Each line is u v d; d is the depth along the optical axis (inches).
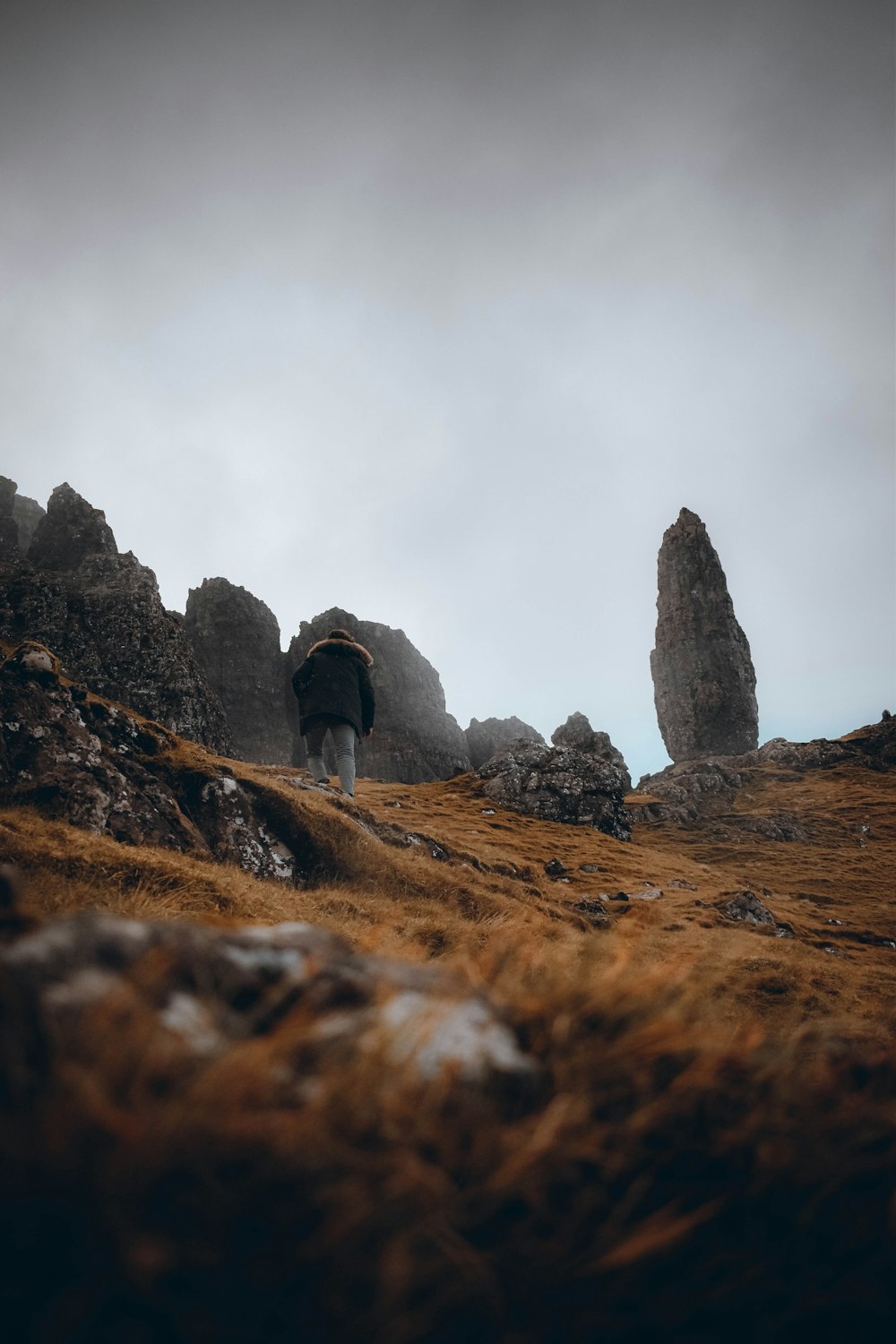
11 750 367.6
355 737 618.8
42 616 2223.2
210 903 258.2
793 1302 38.7
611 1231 37.2
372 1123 36.6
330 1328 29.7
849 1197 43.6
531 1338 33.6
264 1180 31.7
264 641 4060.0
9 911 46.6
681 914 679.7
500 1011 54.6
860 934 799.1
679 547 4854.8
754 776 2854.3
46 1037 35.0
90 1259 27.5
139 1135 29.1
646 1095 46.3
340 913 336.8
